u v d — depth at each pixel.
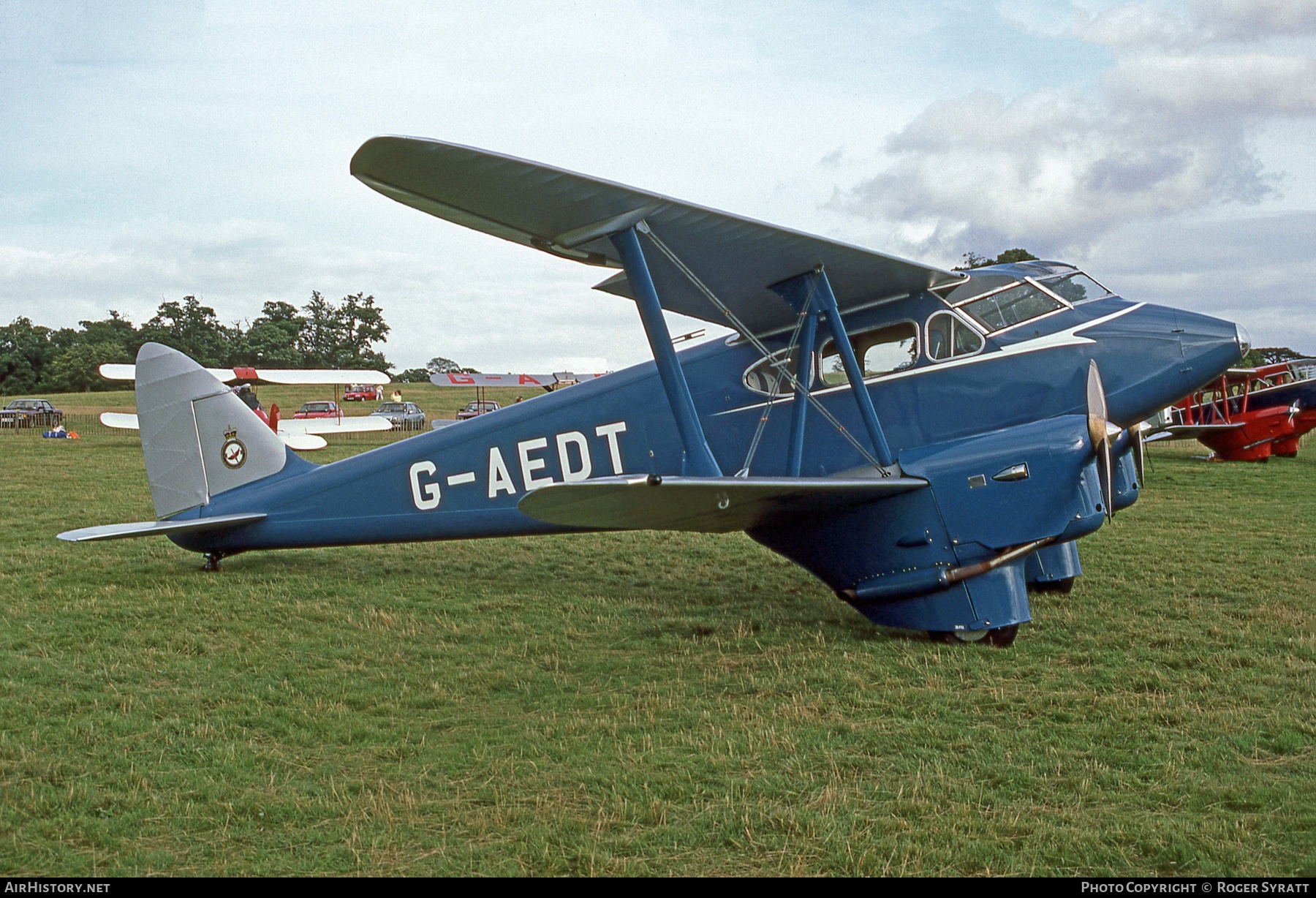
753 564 10.08
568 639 6.83
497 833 3.64
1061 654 6.13
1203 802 3.83
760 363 7.71
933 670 5.80
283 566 9.52
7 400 68.69
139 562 9.62
